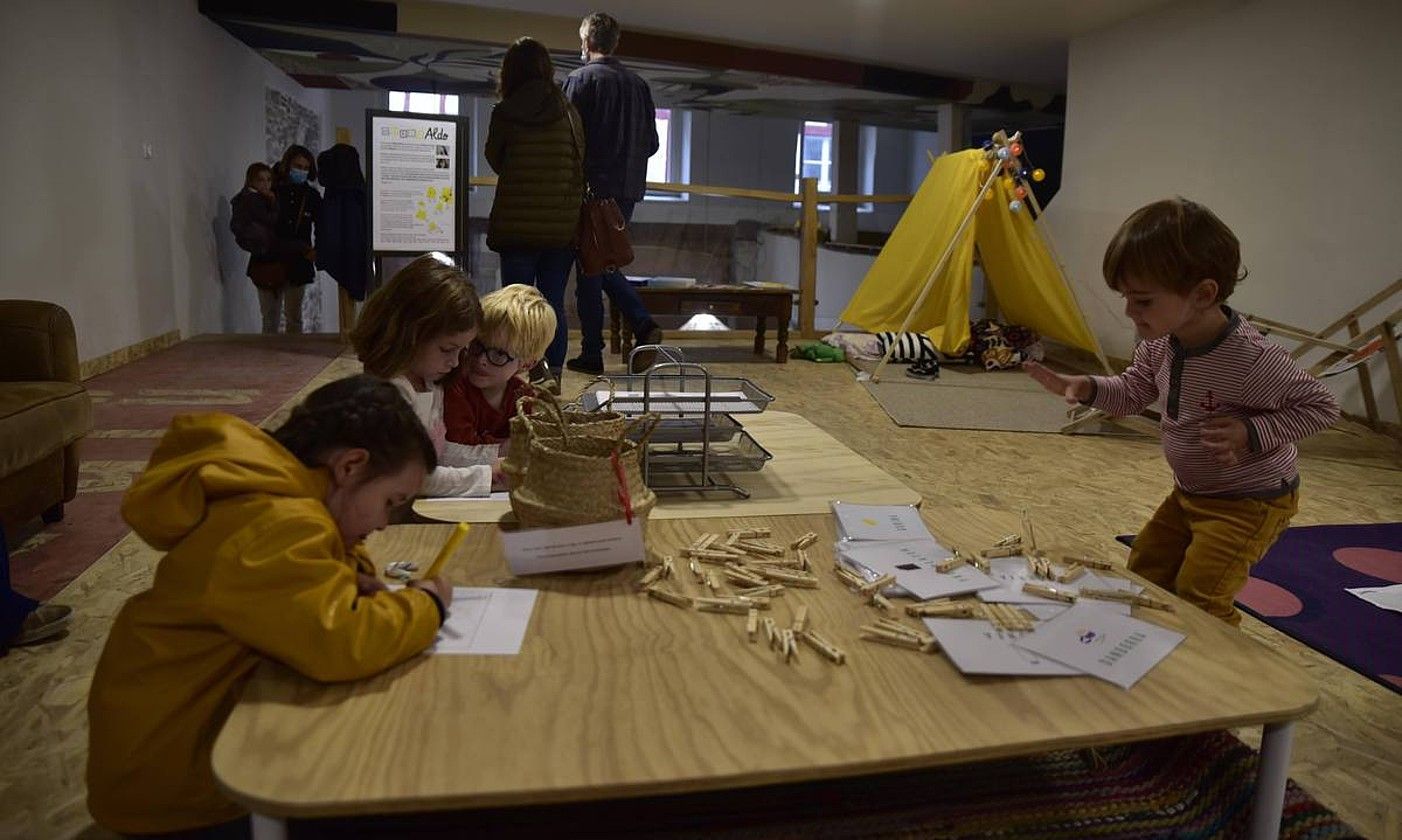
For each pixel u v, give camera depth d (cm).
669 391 246
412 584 121
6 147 437
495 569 145
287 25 736
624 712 105
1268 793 117
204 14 711
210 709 113
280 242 714
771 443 235
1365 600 255
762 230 1330
